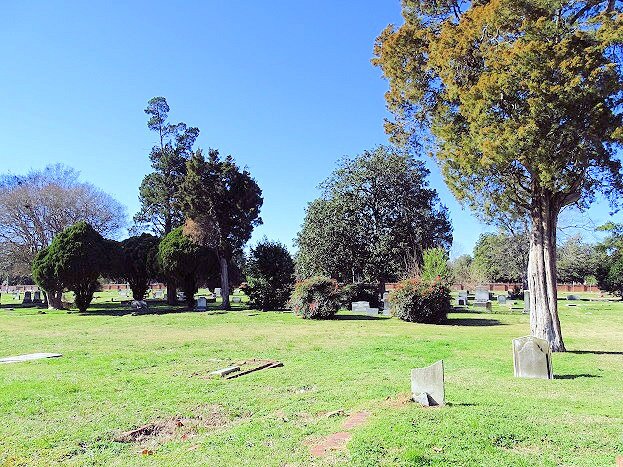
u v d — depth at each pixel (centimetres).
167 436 669
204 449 594
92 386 973
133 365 1232
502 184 1470
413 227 3625
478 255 5941
